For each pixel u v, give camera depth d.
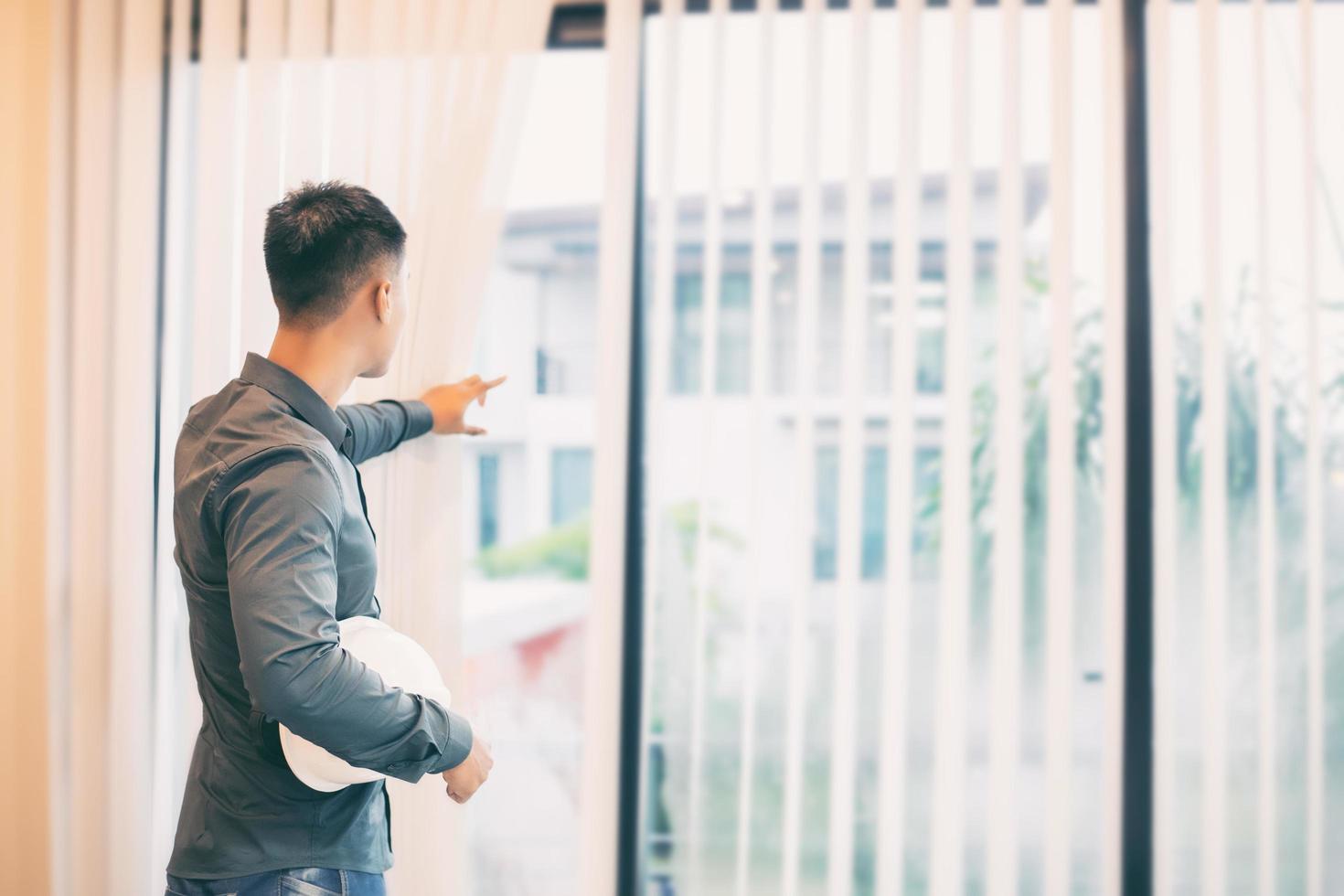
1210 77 1.66
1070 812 1.68
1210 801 1.65
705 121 1.75
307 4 1.76
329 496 1.11
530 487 2.02
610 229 1.74
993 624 1.69
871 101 1.73
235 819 1.19
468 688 2.04
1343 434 1.67
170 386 1.81
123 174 1.80
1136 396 1.71
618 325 1.74
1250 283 1.68
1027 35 1.72
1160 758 1.66
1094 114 1.71
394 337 1.30
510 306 1.97
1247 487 1.69
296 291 1.22
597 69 1.88
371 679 1.07
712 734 1.76
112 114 1.82
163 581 1.79
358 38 1.76
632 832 1.77
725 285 1.76
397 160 1.75
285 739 1.17
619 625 1.75
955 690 1.69
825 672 1.74
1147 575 1.70
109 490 1.81
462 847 1.75
